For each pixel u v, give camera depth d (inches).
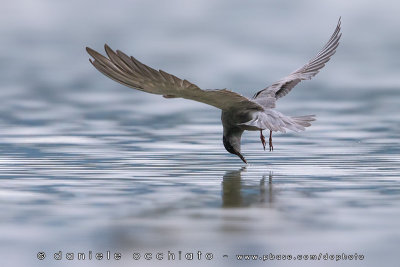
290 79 532.1
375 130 773.9
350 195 421.1
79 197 417.4
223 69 1389.0
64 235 339.3
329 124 822.5
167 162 562.3
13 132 750.5
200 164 553.6
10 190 438.9
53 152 616.4
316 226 350.9
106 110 946.1
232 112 468.4
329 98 1065.5
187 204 397.7
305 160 575.5
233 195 422.6
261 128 440.1
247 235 337.1
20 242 330.6
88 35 1871.3
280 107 975.6
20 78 1277.1
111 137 721.0
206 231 343.0
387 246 322.7
